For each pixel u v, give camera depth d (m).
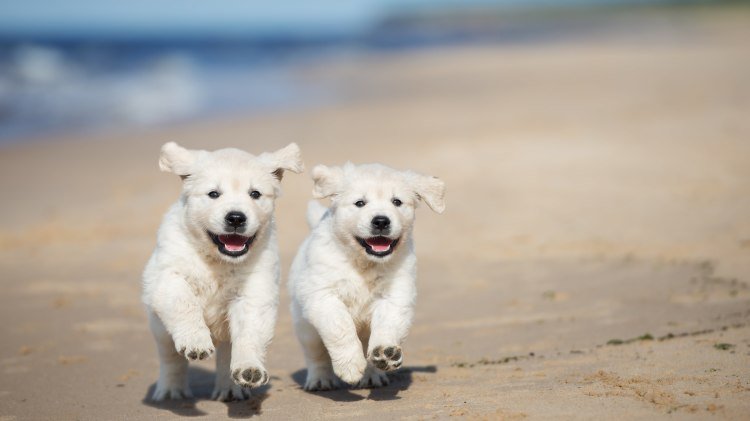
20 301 13.50
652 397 7.12
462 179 21.64
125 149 29.17
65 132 34.06
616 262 14.25
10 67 66.56
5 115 39.69
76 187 22.86
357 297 8.29
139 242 17.20
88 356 10.76
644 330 10.33
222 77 64.12
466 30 170.00
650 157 22.92
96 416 8.28
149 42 155.38
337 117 36.78
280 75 66.31
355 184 8.42
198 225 8.00
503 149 25.14
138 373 10.00
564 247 15.48
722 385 7.43
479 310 12.16
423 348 10.53
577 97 39.47
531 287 13.19
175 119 37.72
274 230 8.48
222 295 8.15
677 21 136.38
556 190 19.97
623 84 44.06
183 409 8.42
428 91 48.84
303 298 8.27
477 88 48.66
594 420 6.66
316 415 7.72
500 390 7.99
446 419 7.05
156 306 7.87
